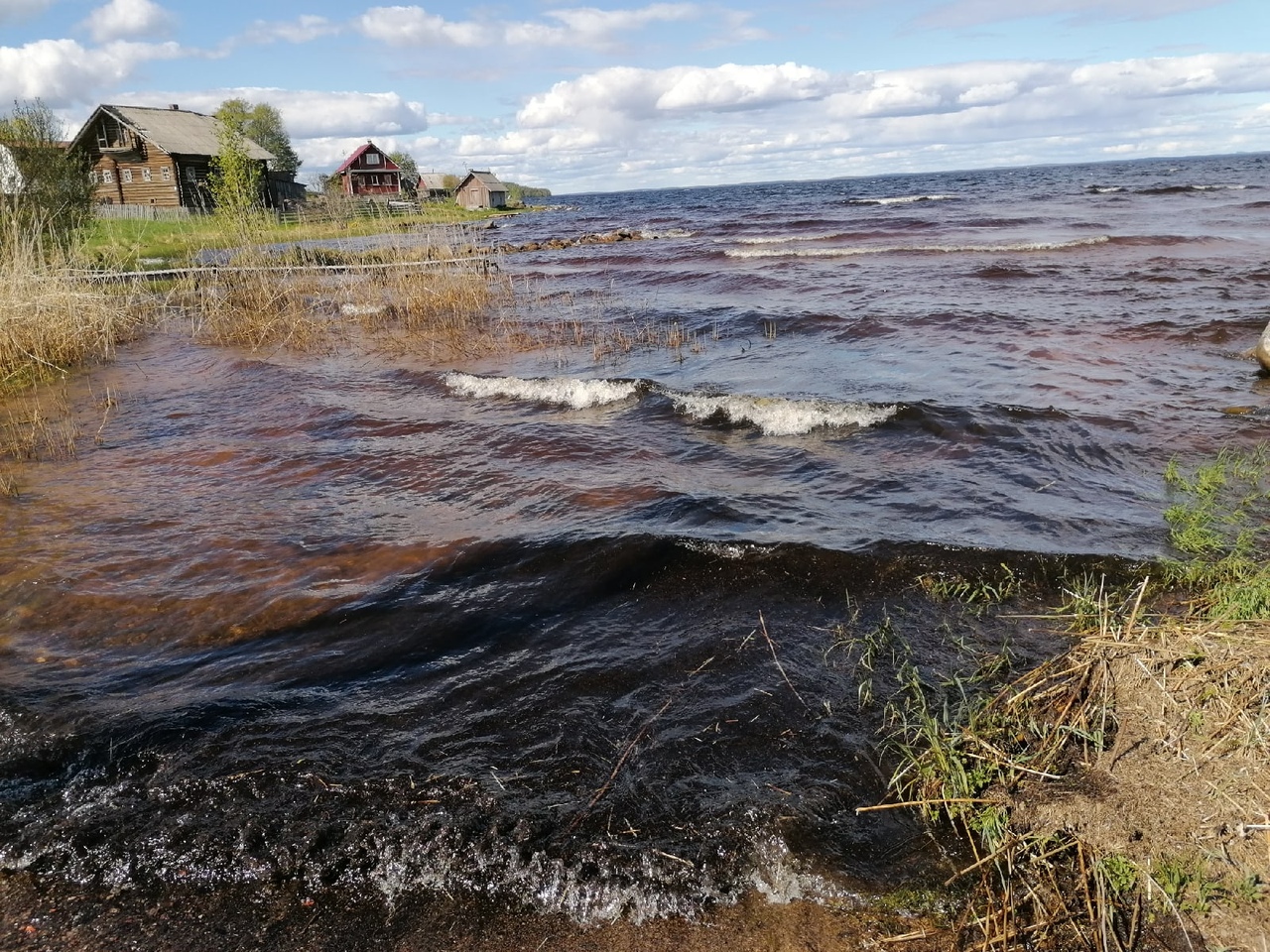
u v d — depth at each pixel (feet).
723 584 14.75
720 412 25.05
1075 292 44.45
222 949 8.05
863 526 16.80
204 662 12.83
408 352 36.63
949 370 29.68
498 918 8.38
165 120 152.97
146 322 46.03
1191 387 26.61
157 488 20.48
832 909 8.34
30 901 8.61
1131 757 9.00
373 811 9.62
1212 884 7.65
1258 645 9.24
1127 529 16.61
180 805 9.79
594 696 11.79
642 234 110.52
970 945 7.82
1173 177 234.38
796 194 306.14
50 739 10.86
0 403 29.60
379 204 62.08
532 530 17.02
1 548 16.84
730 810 9.50
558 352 35.81
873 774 10.07
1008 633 13.05
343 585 15.16
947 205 143.95
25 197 53.01
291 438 24.40
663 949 8.00
